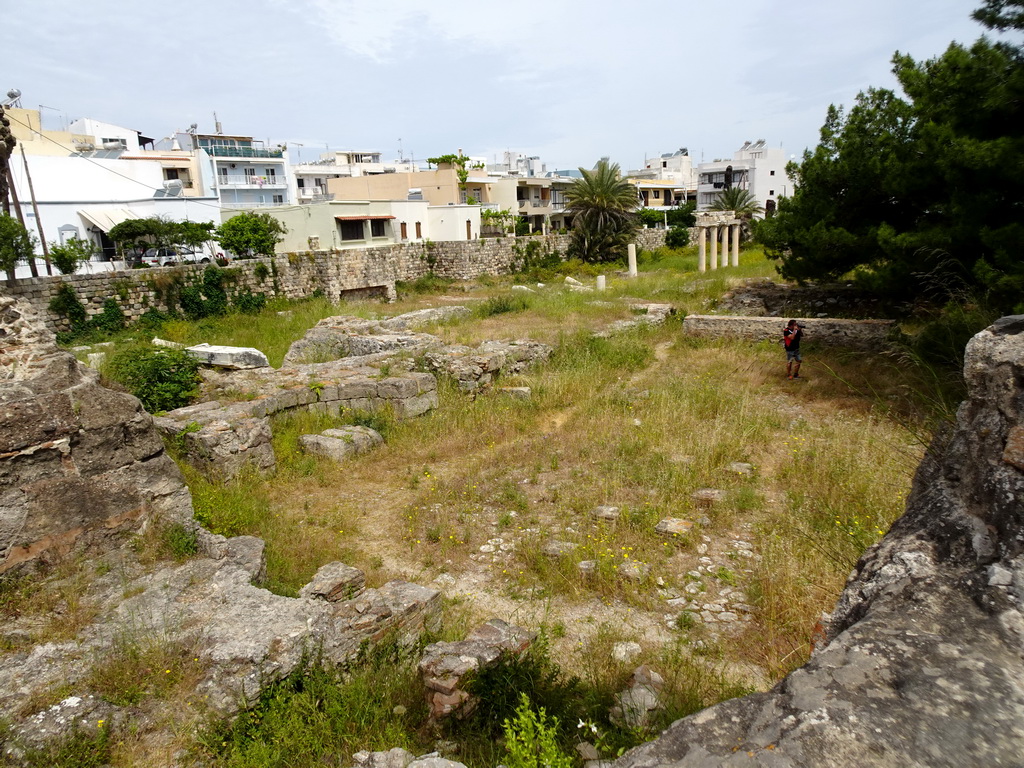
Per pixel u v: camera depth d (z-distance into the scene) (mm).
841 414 11664
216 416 10023
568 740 4023
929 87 12789
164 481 6648
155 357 12578
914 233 12953
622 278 36094
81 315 23297
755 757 1825
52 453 5867
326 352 17812
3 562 5492
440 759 3559
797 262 17703
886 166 13688
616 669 5023
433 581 6805
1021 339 2891
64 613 5211
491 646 4926
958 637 2098
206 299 27031
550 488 8938
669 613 6004
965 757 1691
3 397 5777
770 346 16641
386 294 35281
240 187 60750
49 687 4359
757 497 8188
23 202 33906
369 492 9328
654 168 89688
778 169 68500
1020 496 2430
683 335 18750
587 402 12797
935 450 3580
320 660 4898
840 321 16141
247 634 4902
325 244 37844
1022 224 10328
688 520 7629
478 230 46188
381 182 53750
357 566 7070
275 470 9961
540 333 18156
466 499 8742
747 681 4895
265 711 4418
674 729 2059
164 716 4242
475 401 13383
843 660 2115
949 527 2635
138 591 5543
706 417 11758
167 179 51625
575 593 6340
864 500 7543
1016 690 1856
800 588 5918
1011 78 9867
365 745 4184
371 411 12305
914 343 12133
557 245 47312
